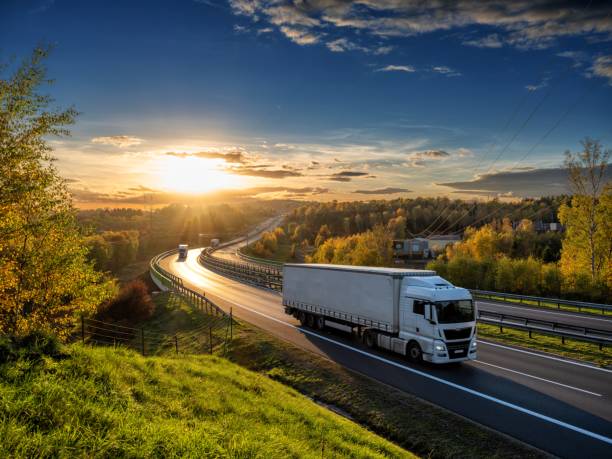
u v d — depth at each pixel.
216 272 72.94
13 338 8.46
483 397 14.21
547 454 10.27
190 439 6.48
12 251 16.30
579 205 44.78
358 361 18.83
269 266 83.62
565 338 21.70
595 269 43.56
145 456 5.76
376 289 20.52
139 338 30.97
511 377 16.48
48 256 16.92
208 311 33.97
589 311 33.56
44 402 6.46
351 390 14.90
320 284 25.06
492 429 11.62
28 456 5.16
